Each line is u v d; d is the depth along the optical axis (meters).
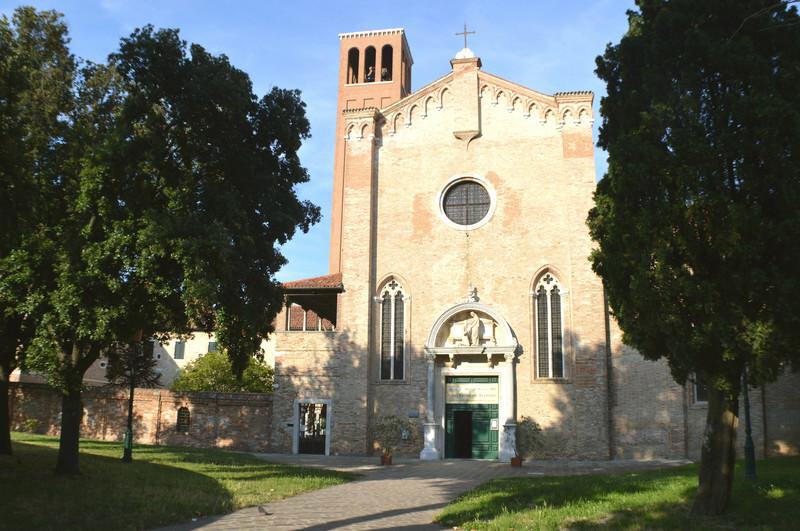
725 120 16.28
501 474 28.36
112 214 19.84
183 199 20.61
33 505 16.61
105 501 17.62
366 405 37.72
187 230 19.55
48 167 20.45
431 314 38.34
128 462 26.22
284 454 37.84
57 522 15.29
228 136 22.09
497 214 38.62
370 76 71.06
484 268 38.22
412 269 39.06
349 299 39.03
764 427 32.56
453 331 38.09
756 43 17.27
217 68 21.59
